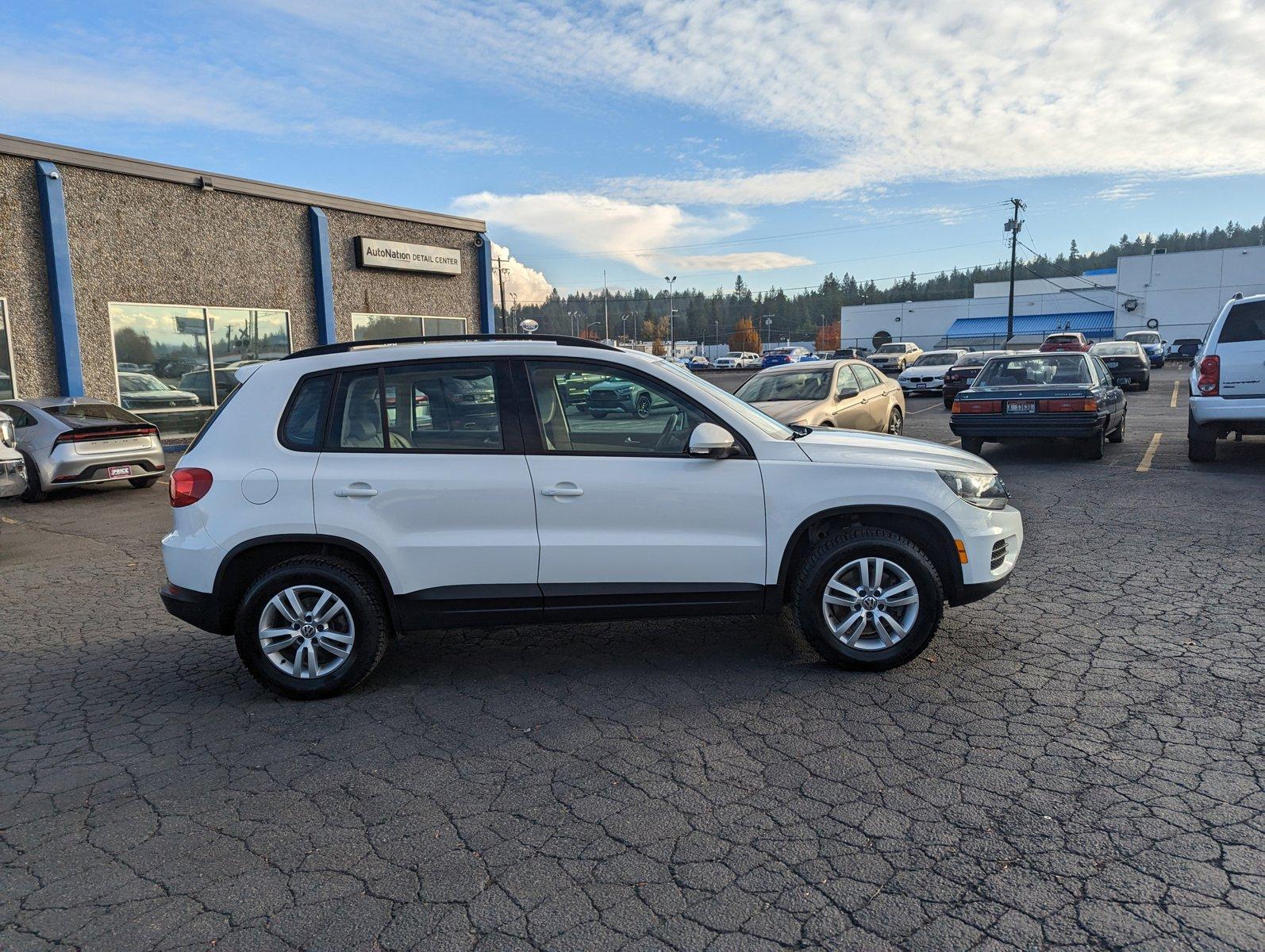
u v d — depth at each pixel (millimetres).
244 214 18109
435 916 2629
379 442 4359
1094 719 3826
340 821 3209
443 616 4344
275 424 4379
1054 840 2904
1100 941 2400
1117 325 63594
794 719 3951
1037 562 6543
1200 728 3695
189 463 4371
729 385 32062
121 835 3150
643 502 4312
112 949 2514
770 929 2512
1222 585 5789
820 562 4348
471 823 3160
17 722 4234
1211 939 2391
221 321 17797
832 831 3021
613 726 3959
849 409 11789
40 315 14875
